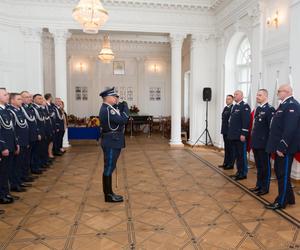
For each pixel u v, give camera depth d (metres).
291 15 5.34
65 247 2.88
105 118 4.02
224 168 6.32
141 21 9.18
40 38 8.77
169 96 14.49
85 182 5.23
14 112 4.77
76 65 13.62
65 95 9.06
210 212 3.79
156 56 14.27
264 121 4.46
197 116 9.76
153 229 3.28
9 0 8.27
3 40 8.18
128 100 14.26
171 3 8.98
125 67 14.15
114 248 2.85
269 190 4.73
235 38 8.27
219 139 9.13
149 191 4.70
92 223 3.45
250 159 6.93
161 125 13.72
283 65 5.78
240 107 5.40
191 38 9.63
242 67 8.42
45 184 5.10
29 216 3.66
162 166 6.57
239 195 4.49
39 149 6.07
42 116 5.95
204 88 9.23
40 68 8.82
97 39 13.17
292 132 3.71
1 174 4.12
